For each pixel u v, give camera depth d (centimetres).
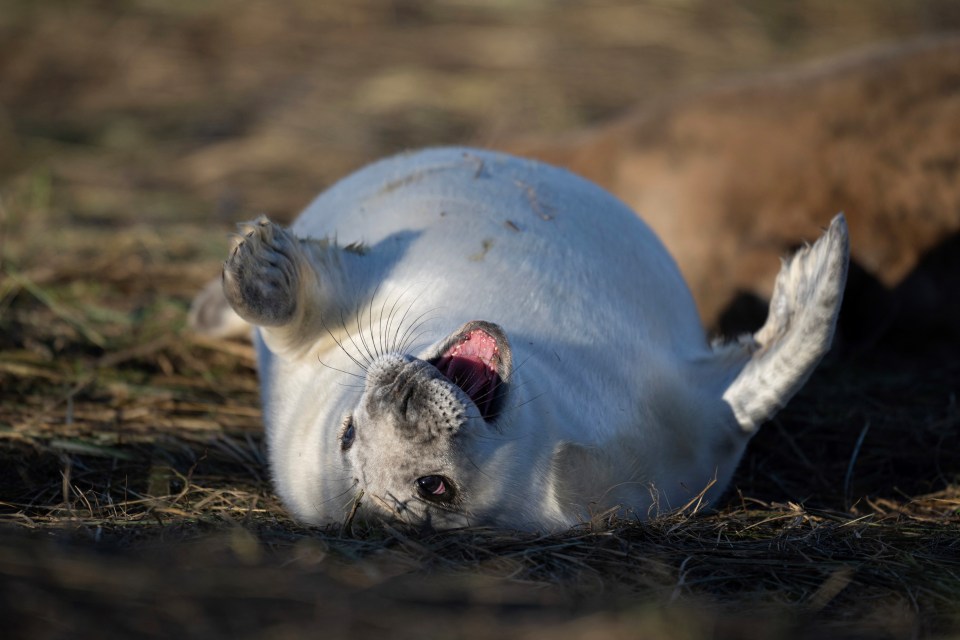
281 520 1398
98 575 1069
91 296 2231
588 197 1650
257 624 1012
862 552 1316
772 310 1564
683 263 2230
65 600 1020
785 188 2217
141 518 1351
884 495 1614
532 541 1259
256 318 1412
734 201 2220
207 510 1420
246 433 1752
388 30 4444
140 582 1066
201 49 4300
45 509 1416
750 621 1103
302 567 1144
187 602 1038
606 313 1479
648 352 1488
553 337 1421
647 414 1439
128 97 3878
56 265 2361
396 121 3591
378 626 1026
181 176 3206
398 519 1270
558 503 1316
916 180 2212
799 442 1786
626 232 1627
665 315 1580
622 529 1315
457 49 4231
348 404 1377
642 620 1060
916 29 4391
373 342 1405
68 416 1747
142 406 1825
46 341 2020
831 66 2355
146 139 3509
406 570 1159
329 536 1273
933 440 1775
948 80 2273
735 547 1307
